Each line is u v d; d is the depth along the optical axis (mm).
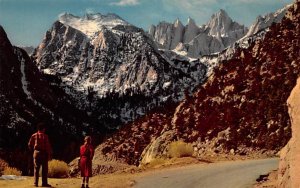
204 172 17500
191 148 25188
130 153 66562
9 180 17438
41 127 15336
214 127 33500
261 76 36500
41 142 15234
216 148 29766
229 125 31984
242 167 18938
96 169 65375
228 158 25094
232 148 28641
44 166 15344
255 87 34719
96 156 75812
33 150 15508
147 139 64250
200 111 39031
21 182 16594
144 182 15289
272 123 29359
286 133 27734
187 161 22453
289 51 37219
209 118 35094
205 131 34000
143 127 70375
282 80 33594
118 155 68812
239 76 38688
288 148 10500
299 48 36562
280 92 32125
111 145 76312
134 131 73250
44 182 15336
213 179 15234
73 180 16891
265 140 28016
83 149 14844
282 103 30797
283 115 29562
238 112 33094
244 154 27500
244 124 30875
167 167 20734
